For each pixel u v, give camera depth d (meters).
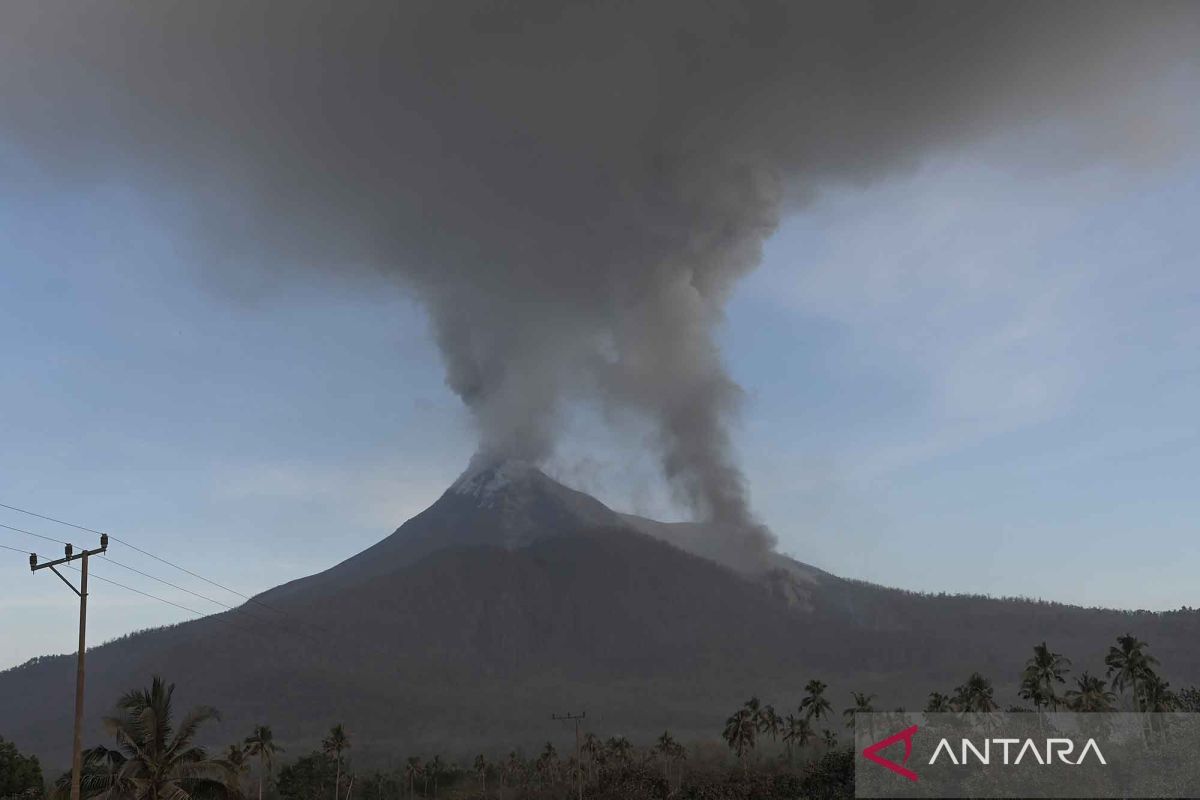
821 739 174.88
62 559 44.34
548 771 195.62
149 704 49.97
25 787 95.31
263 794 171.12
